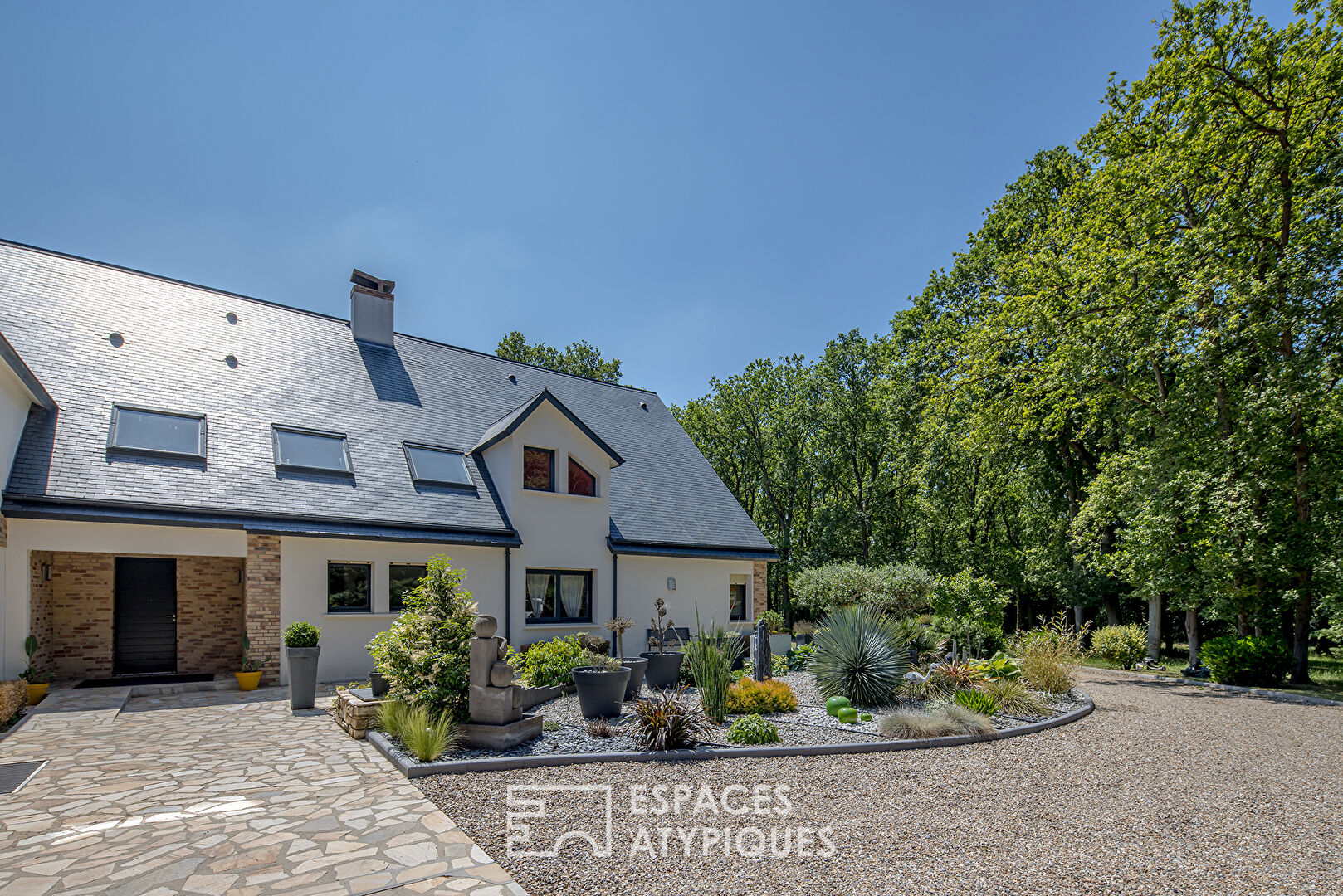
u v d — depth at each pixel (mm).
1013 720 10586
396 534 14078
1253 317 16359
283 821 5785
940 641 16000
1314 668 22359
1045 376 21234
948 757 8328
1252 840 5688
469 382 20312
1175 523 17703
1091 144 21359
